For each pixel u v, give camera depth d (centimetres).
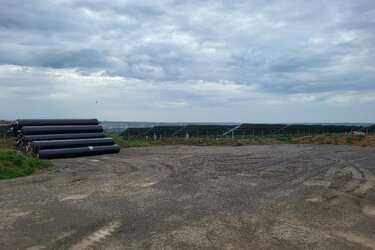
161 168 1628
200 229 720
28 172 1480
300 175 1423
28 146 2180
